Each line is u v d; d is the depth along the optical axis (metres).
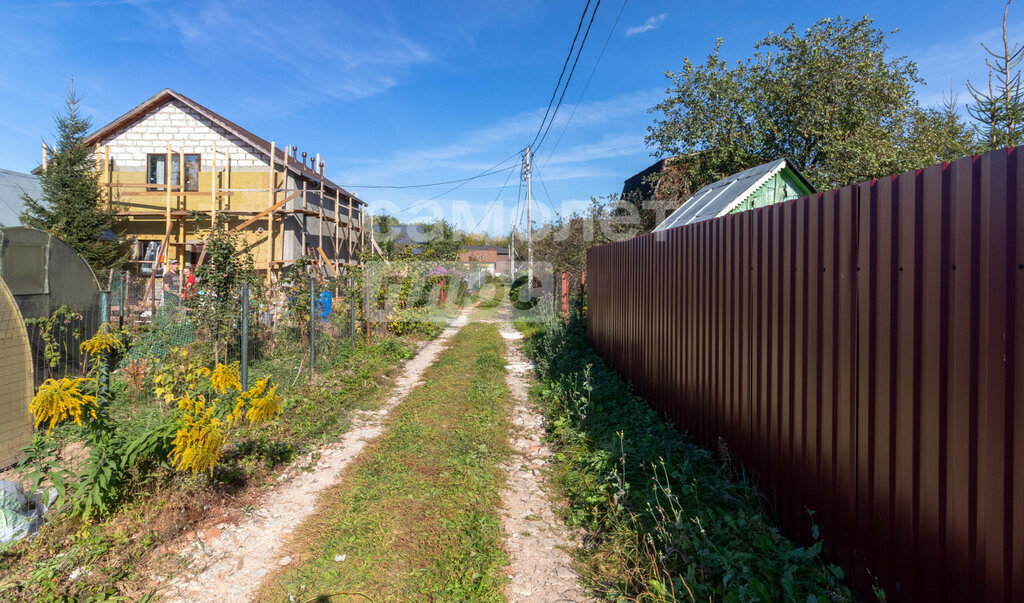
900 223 2.32
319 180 18.75
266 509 3.94
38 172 17.59
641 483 3.99
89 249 14.62
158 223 16.94
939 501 2.11
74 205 14.58
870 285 2.51
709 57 20.80
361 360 9.48
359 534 3.57
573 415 5.96
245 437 5.06
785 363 3.30
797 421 3.16
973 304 1.95
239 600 2.87
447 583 3.02
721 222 4.32
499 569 3.17
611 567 3.11
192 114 16.64
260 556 3.30
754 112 19.91
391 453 5.11
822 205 2.91
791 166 10.00
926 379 2.17
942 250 2.09
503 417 6.39
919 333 2.21
